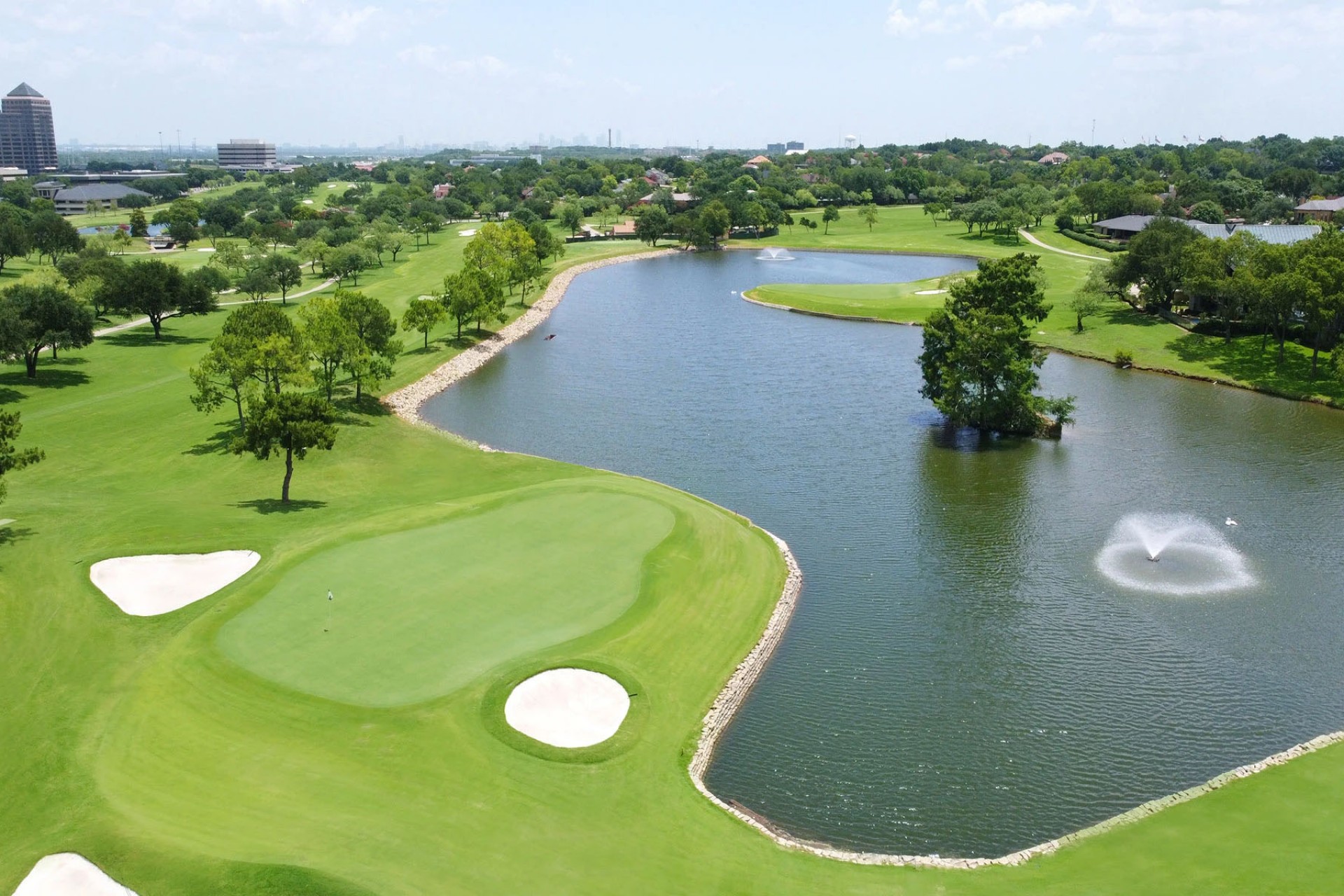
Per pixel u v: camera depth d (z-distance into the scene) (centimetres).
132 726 3728
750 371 11356
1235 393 10069
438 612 4638
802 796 3769
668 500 6300
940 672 4703
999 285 8619
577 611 4725
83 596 4741
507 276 15550
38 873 2989
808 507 6894
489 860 3125
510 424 9088
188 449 7644
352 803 3350
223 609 4588
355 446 7850
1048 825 3609
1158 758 4028
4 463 5409
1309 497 7019
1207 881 3092
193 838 3133
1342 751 3919
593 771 3653
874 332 13862
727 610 5062
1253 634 5081
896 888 3156
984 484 7369
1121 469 7675
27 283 12594
